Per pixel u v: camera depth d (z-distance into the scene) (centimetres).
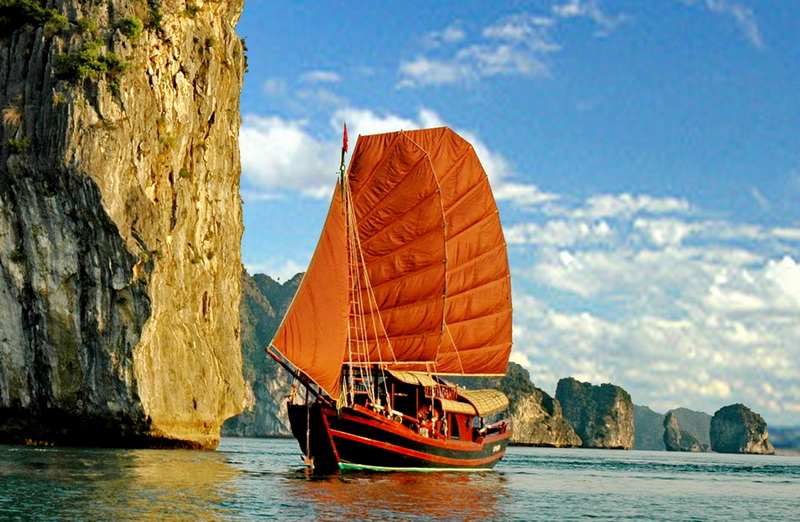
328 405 3600
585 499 3531
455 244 4303
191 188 5656
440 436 4038
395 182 4134
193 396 5381
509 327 4569
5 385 4897
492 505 2989
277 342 3566
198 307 5691
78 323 4856
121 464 3553
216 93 6069
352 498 2823
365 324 4031
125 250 4822
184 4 5778
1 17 5312
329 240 3825
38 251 4875
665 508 3384
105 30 5219
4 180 4912
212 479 3200
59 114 4888
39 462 3453
